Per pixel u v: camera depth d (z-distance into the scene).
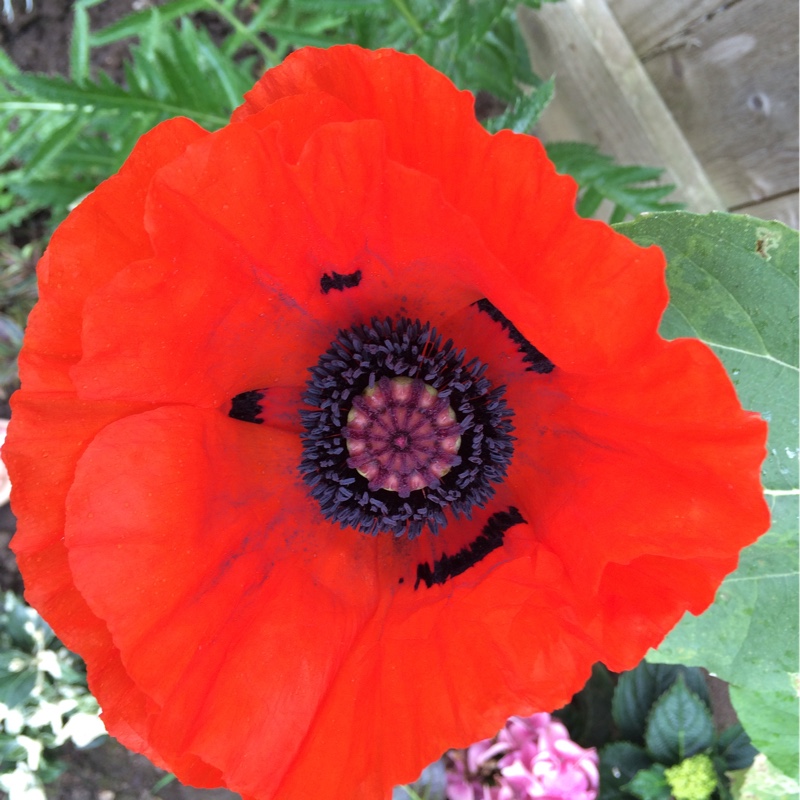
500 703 0.14
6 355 0.38
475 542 0.17
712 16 0.28
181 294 0.14
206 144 0.13
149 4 0.39
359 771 0.15
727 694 0.33
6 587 0.40
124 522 0.14
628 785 0.29
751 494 0.13
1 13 0.39
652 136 0.33
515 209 0.13
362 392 0.18
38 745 0.37
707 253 0.17
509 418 0.17
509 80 0.31
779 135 0.28
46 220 0.40
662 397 0.13
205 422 0.16
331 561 0.17
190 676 0.15
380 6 0.25
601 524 0.15
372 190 0.13
